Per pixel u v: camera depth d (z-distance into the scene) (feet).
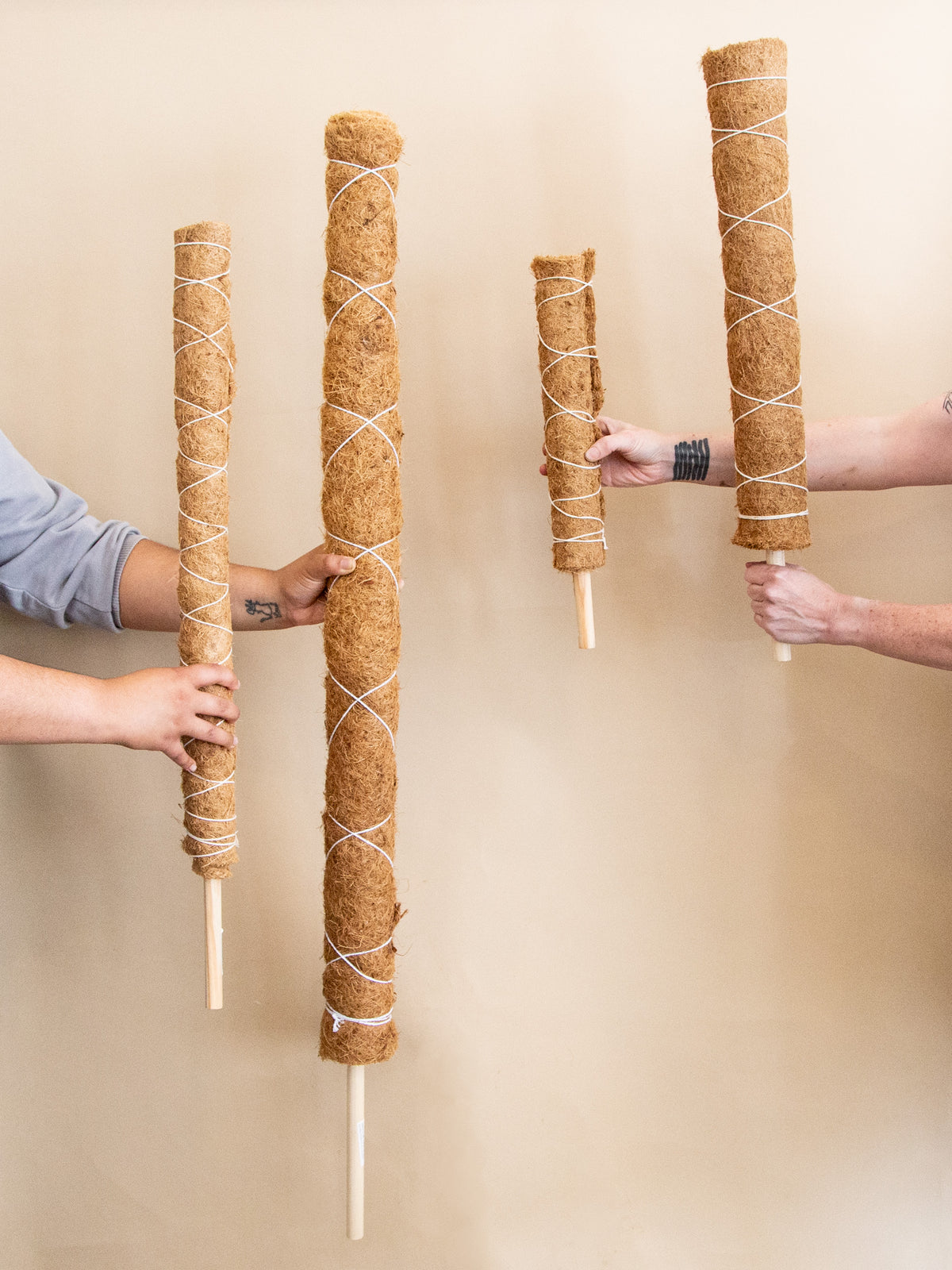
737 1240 4.47
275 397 4.43
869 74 4.30
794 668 4.44
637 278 4.37
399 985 4.50
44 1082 4.53
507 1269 4.49
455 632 4.48
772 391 3.60
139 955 4.53
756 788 4.46
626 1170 4.49
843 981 4.45
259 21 4.36
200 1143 4.52
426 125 4.36
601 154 4.35
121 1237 4.53
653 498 4.46
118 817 4.54
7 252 4.42
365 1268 4.50
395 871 4.50
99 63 4.38
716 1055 4.47
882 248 4.33
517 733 4.48
